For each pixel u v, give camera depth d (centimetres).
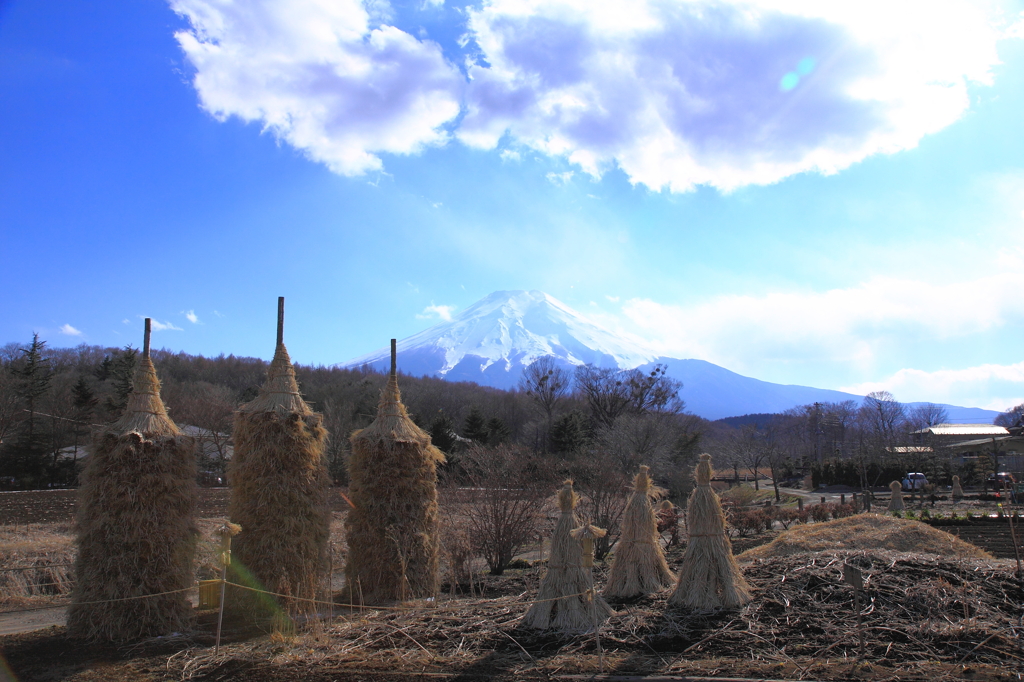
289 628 838
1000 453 4984
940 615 683
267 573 908
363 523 1095
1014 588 752
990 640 621
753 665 593
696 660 617
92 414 3922
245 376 6016
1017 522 1847
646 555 913
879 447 5897
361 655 690
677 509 1995
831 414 8650
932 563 820
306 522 959
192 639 806
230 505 966
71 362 5828
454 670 629
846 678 553
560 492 805
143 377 910
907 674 555
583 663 625
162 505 863
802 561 870
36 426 3809
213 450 3631
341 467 3200
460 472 2453
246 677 645
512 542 1577
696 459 4644
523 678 596
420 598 1059
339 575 1459
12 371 3647
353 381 6531
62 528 1778
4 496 2516
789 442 8106
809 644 635
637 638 686
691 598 770
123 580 825
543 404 6006
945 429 8469
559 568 764
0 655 756
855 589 643
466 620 791
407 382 7544
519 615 798
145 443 867
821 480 5094
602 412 5419
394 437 1122
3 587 1238
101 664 716
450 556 1346
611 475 1909
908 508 2797
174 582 854
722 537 795
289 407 984
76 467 3409
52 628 891
